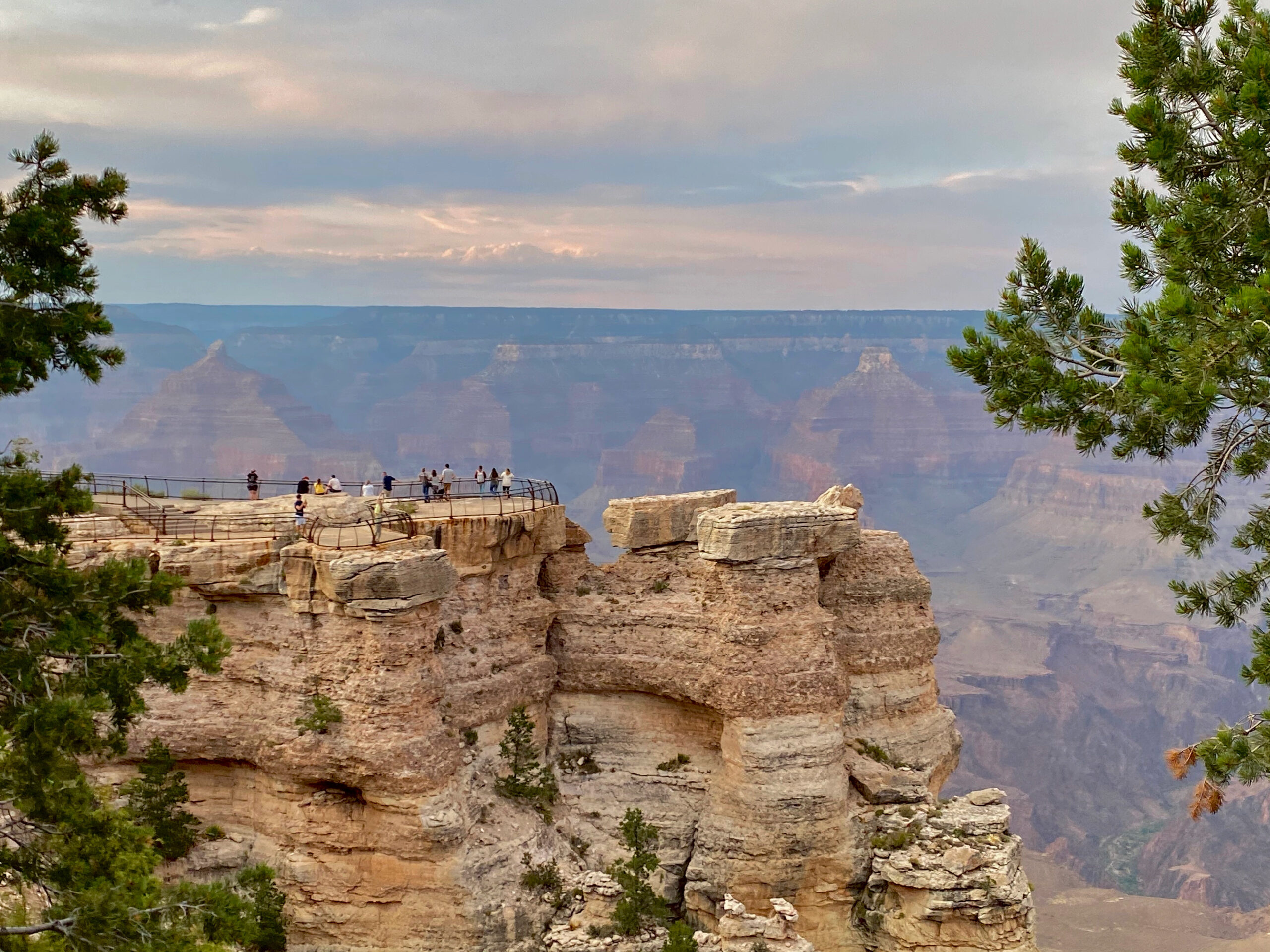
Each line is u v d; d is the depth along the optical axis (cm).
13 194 4269
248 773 5988
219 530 6172
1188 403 3391
